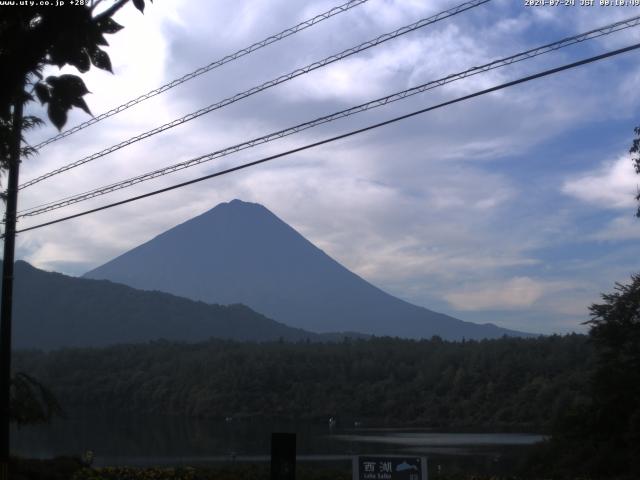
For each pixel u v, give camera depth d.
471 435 73.50
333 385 105.62
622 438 28.38
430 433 79.25
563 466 28.89
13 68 5.80
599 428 29.52
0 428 17.38
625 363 29.73
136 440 66.69
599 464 26.97
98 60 6.20
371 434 77.50
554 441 31.30
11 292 17.69
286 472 10.93
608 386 29.27
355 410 101.44
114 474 18.14
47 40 5.82
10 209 17.11
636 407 28.50
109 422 87.12
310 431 82.19
